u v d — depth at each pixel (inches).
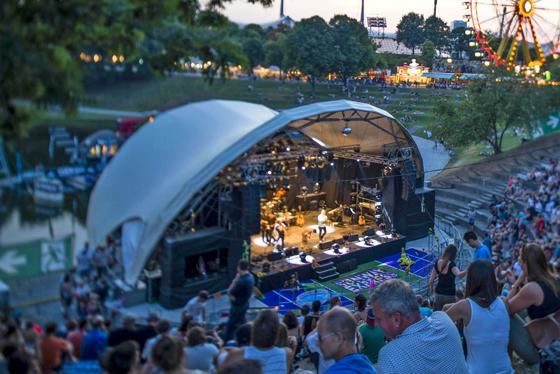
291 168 989.2
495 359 148.5
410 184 971.9
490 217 916.6
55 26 130.1
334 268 835.4
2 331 121.0
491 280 151.1
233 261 668.1
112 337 137.6
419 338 122.6
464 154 1034.1
